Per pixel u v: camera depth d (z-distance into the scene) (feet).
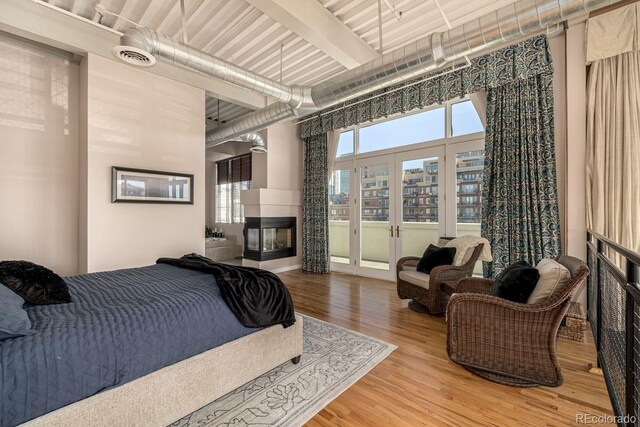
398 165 16.37
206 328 5.70
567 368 7.27
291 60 13.67
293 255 20.33
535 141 11.19
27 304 5.37
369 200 17.76
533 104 11.25
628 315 4.69
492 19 7.84
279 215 19.53
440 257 11.62
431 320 10.63
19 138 10.89
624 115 9.63
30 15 9.71
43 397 3.88
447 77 13.07
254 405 5.91
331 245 19.84
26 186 11.03
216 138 17.48
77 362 4.18
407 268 12.78
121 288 6.63
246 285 6.88
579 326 8.72
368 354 8.06
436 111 15.03
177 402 5.15
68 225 11.89
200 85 14.17
